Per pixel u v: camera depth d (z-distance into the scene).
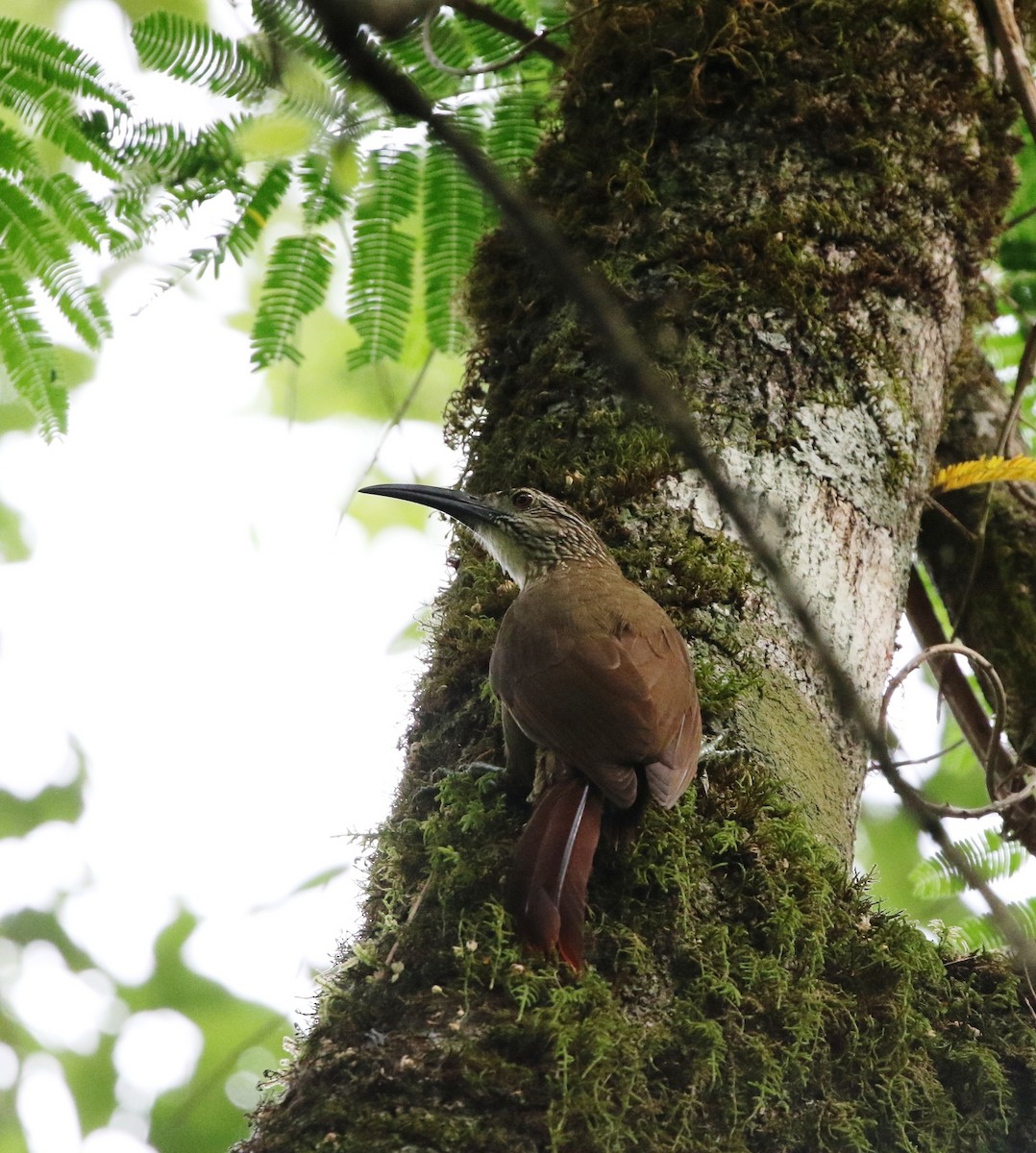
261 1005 14.88
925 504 10.59
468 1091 5.82
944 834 5.88
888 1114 6.38
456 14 9.99
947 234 9.33
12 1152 14.52
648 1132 5.84
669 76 9.35
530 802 7.45
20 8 13.23
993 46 9.93
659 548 8.13
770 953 6.60
